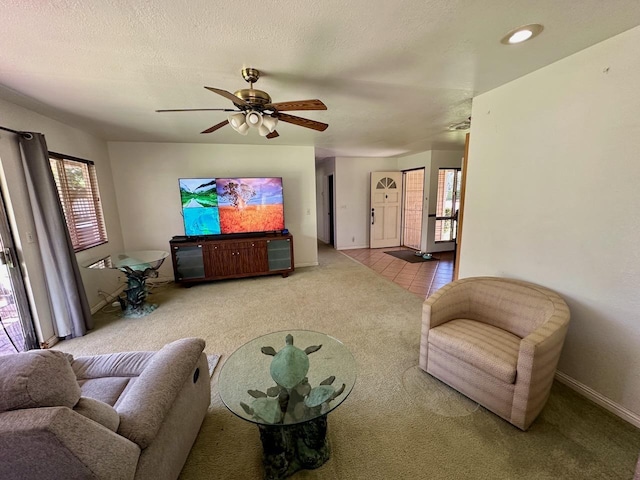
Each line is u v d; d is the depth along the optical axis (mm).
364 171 6824
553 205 1992
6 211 2346
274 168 4859
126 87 2186
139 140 4105
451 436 1587
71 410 829
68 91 2229
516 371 1552
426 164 5984
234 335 2781
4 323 2350
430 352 2055
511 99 2223
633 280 1610
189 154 4434
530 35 1571
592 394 1831
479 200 2598
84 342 2717
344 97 2520
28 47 1583
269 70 1945
